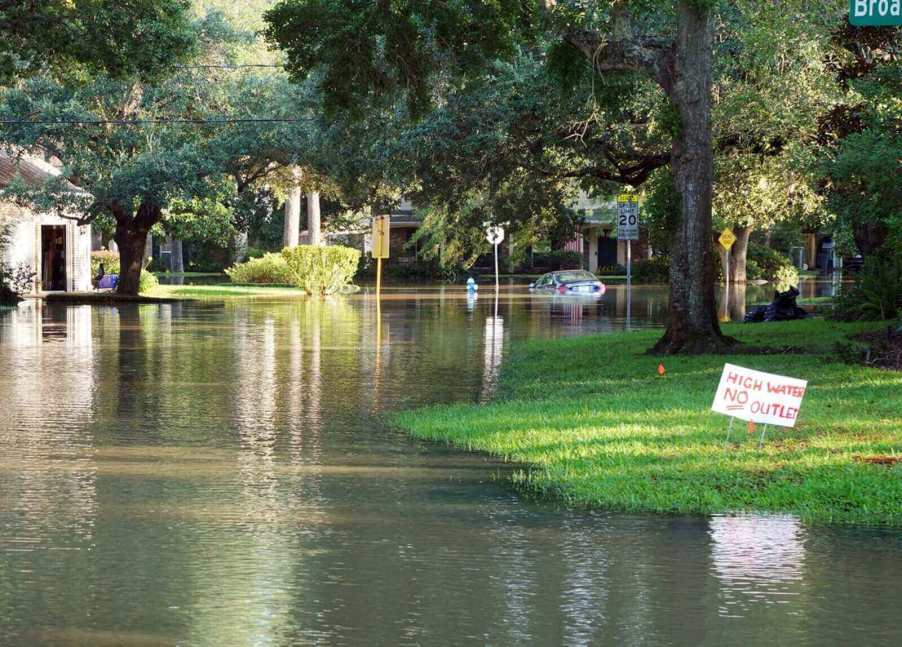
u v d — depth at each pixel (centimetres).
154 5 5525
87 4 5434
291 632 1071
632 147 5106
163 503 1661
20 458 2038
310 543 1422
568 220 5812
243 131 8788
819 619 1111
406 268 14175
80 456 2061
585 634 1065
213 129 9000
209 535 1464
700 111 3694
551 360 3812
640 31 4306
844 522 1541
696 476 1808
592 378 3253
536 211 5644
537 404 2700
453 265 13362
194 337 5012
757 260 12312
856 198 4047
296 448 2162
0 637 1053
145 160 8206
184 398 2923
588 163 5356
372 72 4097
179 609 1143
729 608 1148
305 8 3931
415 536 1462
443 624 1095
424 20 3944
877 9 1720
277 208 15325
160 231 12581
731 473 1817
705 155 3712
